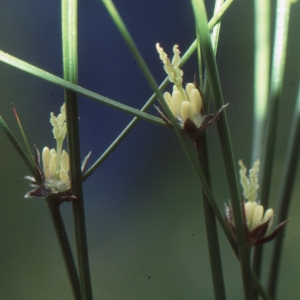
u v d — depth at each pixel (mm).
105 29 215
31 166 83
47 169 83
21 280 211
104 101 80
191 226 216
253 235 82
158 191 222
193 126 80
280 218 88
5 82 221
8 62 79
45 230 218
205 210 83
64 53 81
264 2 91
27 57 218
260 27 91
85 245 83
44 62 219
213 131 211
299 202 186
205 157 82
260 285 81
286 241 189
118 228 217
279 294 188
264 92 91
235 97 219
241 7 216
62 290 211
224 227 80
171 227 218
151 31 213
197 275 210
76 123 82
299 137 88
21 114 223
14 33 216
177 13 212
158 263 213
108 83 215
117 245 216
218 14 80
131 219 218
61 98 223
